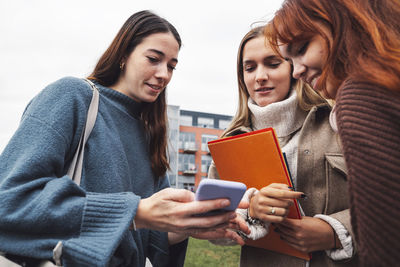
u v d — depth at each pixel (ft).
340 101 1.86
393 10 1.99
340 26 2.18
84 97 3.35
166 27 3.97
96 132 3.37
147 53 3.84
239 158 3.87
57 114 2.96
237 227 3.38
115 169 3.36
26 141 2.71
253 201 3.63
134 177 3.89
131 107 4.07
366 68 1.74
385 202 1.47
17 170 2.47
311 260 3.84
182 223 2.44
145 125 4.40
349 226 3.44
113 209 2.48
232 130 5.26
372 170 1.54
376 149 1.55
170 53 3.93
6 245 2.31
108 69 4.04
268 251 4.22
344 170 3.89
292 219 3.53
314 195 4.16
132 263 3.41
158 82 3.90
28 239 2.35
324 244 3.46
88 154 3.25
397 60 1.64
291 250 3.84
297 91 4.82
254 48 4.84
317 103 4.70
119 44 3.97
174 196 2.48
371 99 1.67
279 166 3.51
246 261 4.41
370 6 2.08
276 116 4.75
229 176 4.10
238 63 5.40
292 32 2.62
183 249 4.18
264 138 3.53
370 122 1.62
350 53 1.97
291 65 4.93
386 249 1.44
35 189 2.50
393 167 1.49
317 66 2.65
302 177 4.24
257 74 4.84
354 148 1.65
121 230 2.34
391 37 1.81
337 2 2.28
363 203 1.55
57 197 2.37
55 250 2.21
